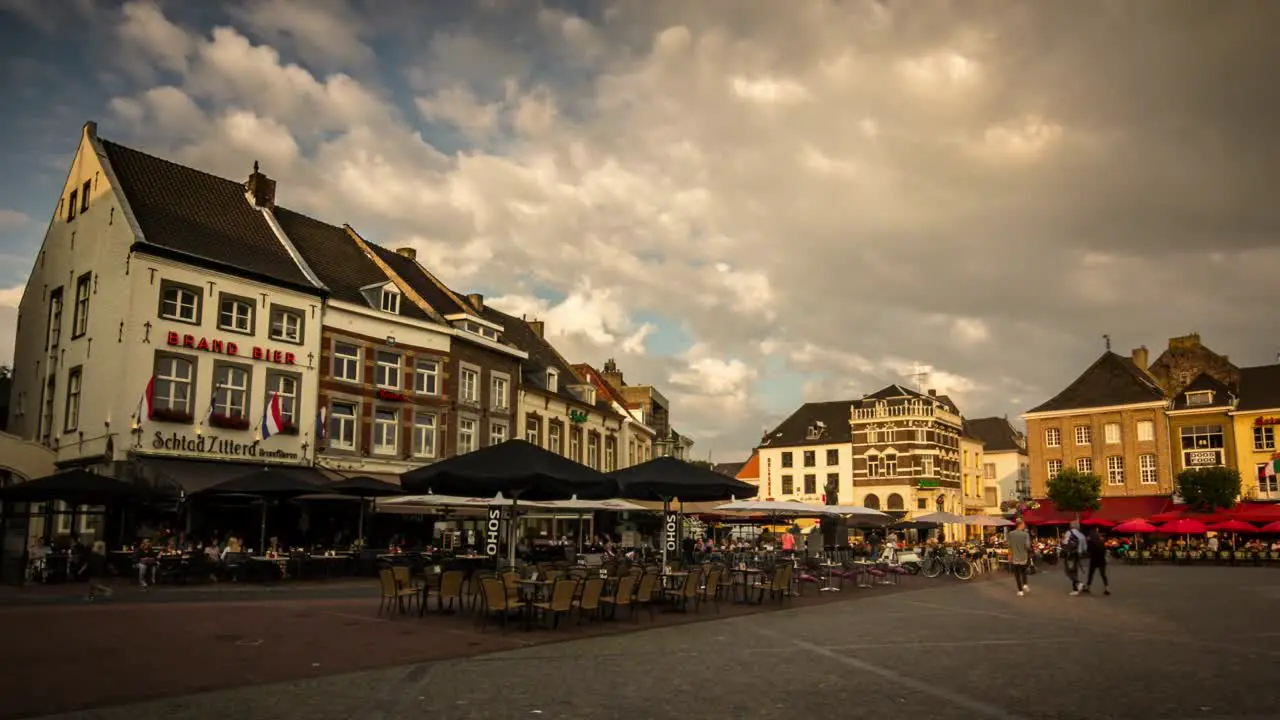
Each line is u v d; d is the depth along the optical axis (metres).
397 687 9.38
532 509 32.09
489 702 8.67
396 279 36.34
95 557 23.72
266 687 9.27
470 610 16.66
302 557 24.42
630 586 15.42
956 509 77.31
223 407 28.05
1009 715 8.25
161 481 24.86
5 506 25.94
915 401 74.00
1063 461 63.50
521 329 48.78
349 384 31.86
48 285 31.00
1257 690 9.50
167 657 10.91
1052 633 14.70
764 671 10.61
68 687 9.07
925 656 11.96
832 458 78.62
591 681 9.85
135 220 26.84
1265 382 57.25
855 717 8.12
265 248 31.34
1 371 46.03
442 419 35.19
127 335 25.81
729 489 19.28
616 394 56.03
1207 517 50.97
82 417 27.03
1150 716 8.23
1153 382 66.00
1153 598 22.59
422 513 33.69
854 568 27.84
